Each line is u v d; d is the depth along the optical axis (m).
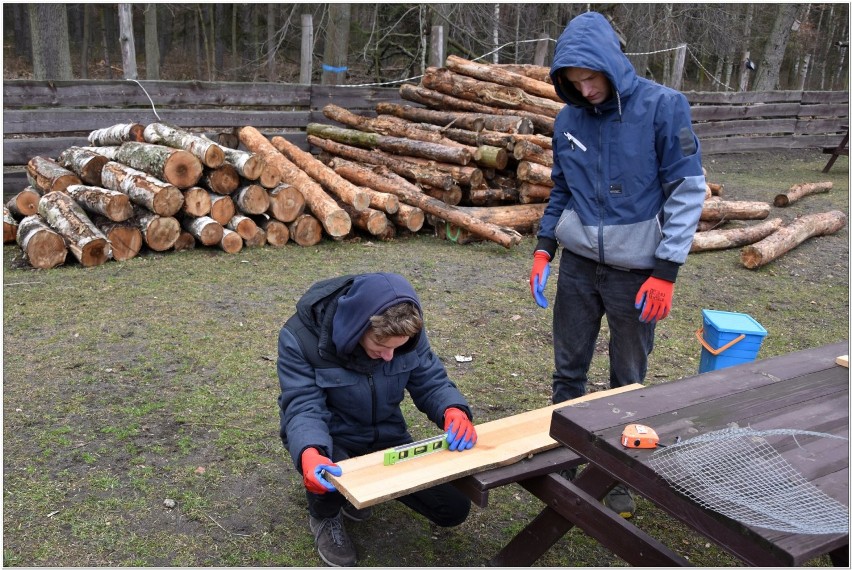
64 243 6.29
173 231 6.76
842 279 7.07
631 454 1.98
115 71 26.50
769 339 5.41
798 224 8.12
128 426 3.60
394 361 2.59
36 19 12.66
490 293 6.12
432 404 2.66
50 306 5.26
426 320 5.40
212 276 6.17
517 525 3.05
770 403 2.35
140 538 2.76
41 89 8.42
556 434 2.25
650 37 17.83
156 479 3.16
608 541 2.21
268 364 4.45
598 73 2.78
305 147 10.51
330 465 2.28
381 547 2.84
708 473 1.89
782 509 1.74
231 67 27.45
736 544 1.71
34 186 7.75
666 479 1.87
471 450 2.46
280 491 3.14
